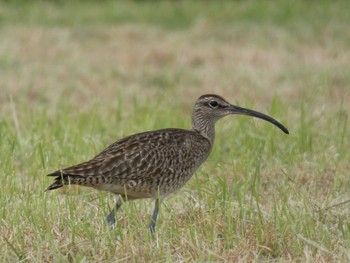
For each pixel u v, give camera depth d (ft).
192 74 100.99
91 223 51.34
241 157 65.21
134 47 111.86
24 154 66.08
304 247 48.80
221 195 55.93
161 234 50.11
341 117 76.59
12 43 110.83
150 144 51.90
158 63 106.42
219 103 58.13
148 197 52.49
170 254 46.42
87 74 99.66
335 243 49.83
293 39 116.26
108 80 97.86
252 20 124.77
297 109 84.02
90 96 91.45
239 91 94.17
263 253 48.85
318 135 72.74
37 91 92.73
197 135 56.34
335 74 97.60
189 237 49.47
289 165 64.64
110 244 48.21
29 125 77.71
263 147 68.13
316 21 123.75
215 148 67.72
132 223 52.21
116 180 50.31
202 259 46.73
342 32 119.34
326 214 54.95
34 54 107.55
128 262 47.03
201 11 128.47
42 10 127.95
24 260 47.14
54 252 47.09
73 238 48.65
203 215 52.21
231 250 48.14
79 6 132.67
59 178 48.85
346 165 65.62
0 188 55.47
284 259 48.11
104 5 134.41
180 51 108.78
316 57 108.47
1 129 70.38
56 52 108.17
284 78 99.19
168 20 126.52
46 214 52.39
